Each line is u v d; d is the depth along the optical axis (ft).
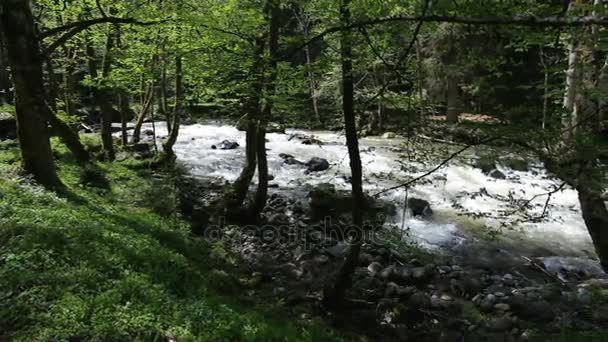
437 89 72.90
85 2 47.11
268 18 34.65
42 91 37.88
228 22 34.01
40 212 27.78
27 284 19.93
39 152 37.93
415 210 49.80
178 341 18.79
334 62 25.04
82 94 98.89
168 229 37.37
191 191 55.67
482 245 43.11
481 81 22.97
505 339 27.53
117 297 20.42
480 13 14.96
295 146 88.43
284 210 50.11
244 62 27.02
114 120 110.01
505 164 20.08
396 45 22.03
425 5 14.98
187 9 38.06
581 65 22.59
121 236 27.99
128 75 52.60
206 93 37.58
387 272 35.63
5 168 38.24
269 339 21.63
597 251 36.91
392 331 28.63
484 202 51.70
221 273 32.12
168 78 72.02
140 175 54.19
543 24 12.41
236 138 97.25
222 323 21.42
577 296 32.12
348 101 26.22
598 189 18.25
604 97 21.54
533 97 24.03
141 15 42.55
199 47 35.63
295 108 35.24
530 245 43.09
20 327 17.38
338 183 60.90
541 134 19.08
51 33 37.45
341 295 30.22
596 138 19.24
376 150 78.95
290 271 36.78
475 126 22.77
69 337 17.25
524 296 32.42
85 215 30.89
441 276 36.52
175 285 24.62
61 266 21.98
